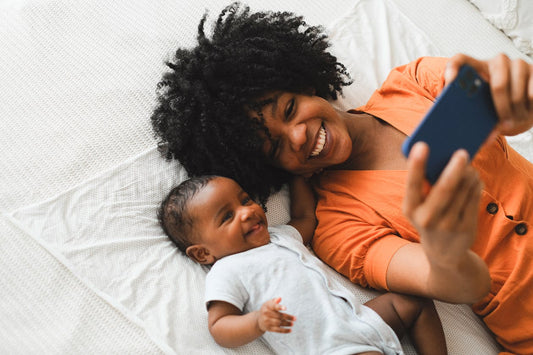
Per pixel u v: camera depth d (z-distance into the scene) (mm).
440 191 489
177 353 842
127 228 977
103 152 1050
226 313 847
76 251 935
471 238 535
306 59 1048
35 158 1035
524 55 1285
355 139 1030
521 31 1271
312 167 1003
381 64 1251
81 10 1200
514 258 866
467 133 555
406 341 913
